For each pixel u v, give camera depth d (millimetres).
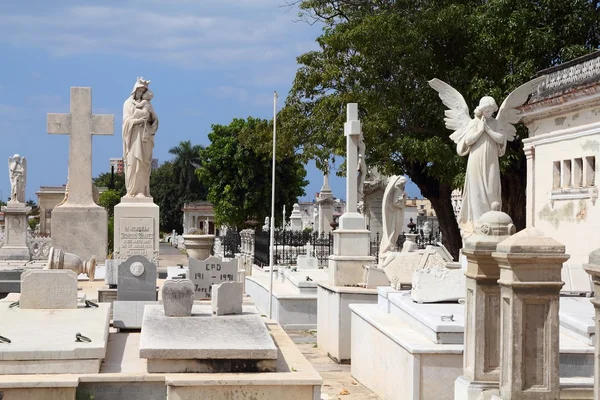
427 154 29984
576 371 10148
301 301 21344
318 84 33562
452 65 32188
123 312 12578
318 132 32781
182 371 9789
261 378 9570
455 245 35000
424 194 35375
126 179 23391
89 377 9461
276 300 21469
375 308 15219
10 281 22344
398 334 12180
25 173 36656
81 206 24141
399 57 31359
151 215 22891
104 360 10430
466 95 30750
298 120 33844
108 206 67688
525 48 29703
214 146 70875
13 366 9508
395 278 15406
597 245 20672
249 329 10680
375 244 33406
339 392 13750
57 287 12336
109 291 16781
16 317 11539
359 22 32312
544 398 8344
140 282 14664
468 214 14359
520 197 31625
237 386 9523
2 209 35438
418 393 11078
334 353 17078
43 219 59969
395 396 12086
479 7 31625
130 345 11469
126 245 22828
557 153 22891
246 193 70188
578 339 10672
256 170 70250
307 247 33344
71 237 24031
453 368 11109
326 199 51406
